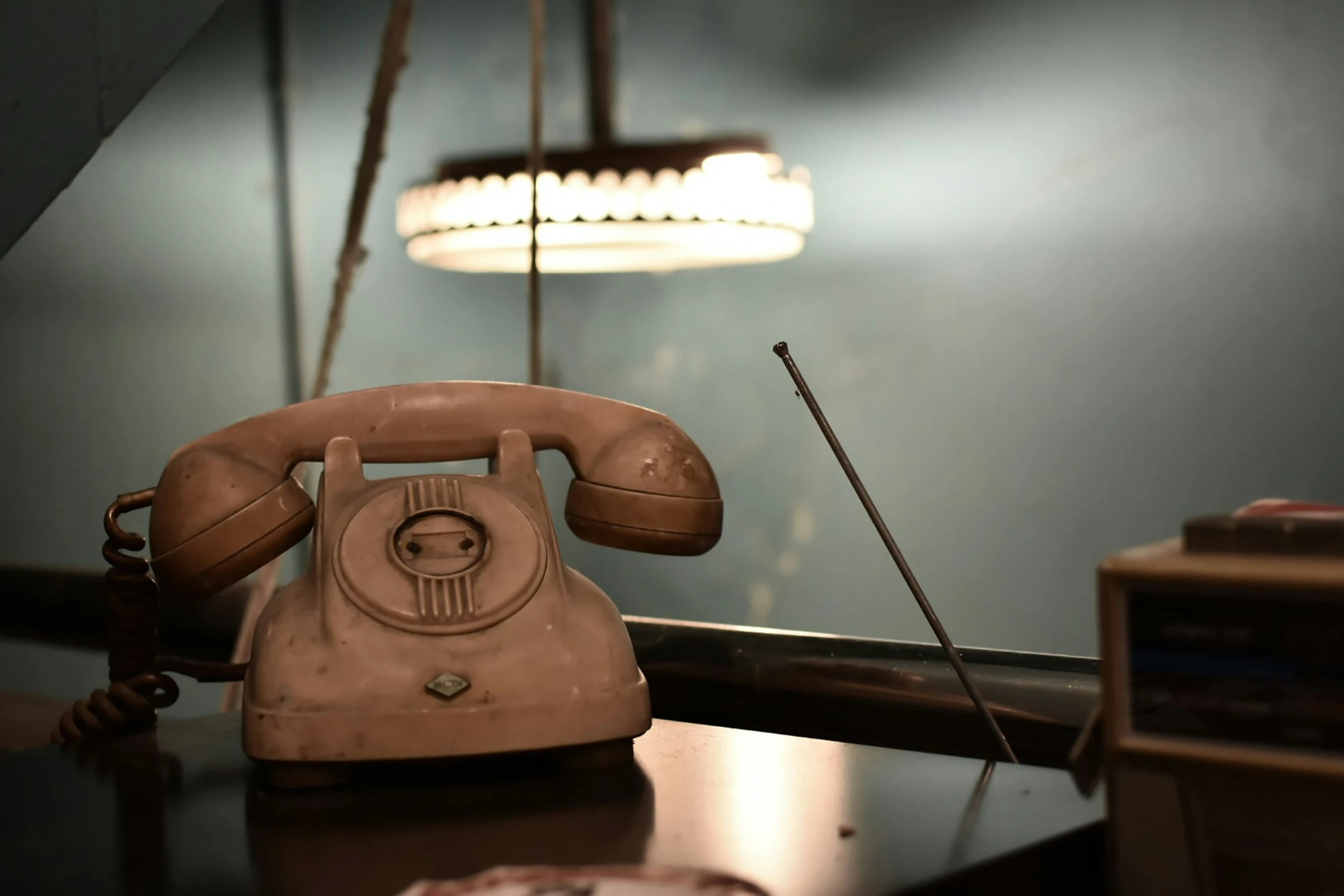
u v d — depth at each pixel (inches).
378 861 23.5
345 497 28.9
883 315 81.3
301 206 89.4
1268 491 70.2
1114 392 74.5
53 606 51.2
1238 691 21.8
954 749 31.2
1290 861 21.6
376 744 26.2
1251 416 70.4
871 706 32.1
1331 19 66.5
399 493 28.7
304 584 28.0
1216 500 71.8
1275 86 68.4
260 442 29.5
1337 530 21.7
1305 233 68.2
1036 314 76.5
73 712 30.9
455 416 30.2
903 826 24.6
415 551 28.0
